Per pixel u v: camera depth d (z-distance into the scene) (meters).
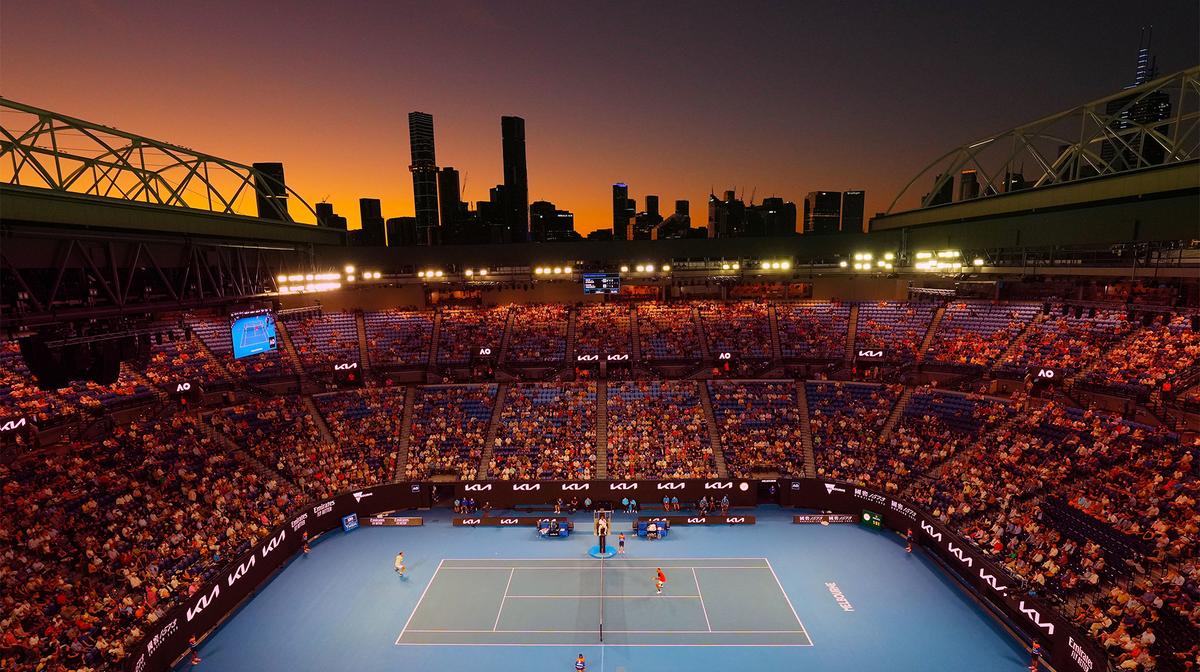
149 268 26.09
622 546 38.62
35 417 36.53
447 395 53.41
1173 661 23.77
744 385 53.62
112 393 41.81
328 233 38.12
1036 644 27.94
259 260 33.44
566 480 45.53
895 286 61.62
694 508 45.03
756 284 65.25
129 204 23.38
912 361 52.78
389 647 29.52
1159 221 26.97
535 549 39.47
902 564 37.00
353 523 43.03
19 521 30.88
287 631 30.91
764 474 45.94
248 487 40.19
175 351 48.56
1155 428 35.66
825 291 64.06
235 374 50.09
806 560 37.56
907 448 44.53
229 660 28.70
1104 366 42.03
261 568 35.69
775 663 28.03
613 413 51.19
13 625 25.64
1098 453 35.97
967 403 46.22
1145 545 28.86
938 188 41.75
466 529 42.69
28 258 20.91
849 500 43.69
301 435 47.00
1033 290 54.53
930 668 27.58
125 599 28.50
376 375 56.78
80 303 24.67
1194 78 25.42
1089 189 27.59
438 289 65.94
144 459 38.47
